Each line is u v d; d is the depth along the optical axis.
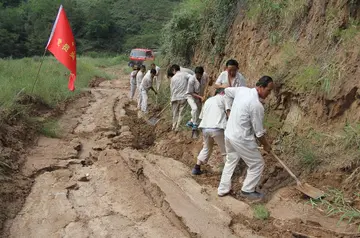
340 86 5.58
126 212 5.26
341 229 4.45
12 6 60.94
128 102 15.27
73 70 9.35
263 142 5.26
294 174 5.60
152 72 12.04
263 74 7.45
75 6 59.25
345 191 4.91
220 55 10.20
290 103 6.58
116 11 61.91
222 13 10.62
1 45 43.88
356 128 5.21
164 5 64.00
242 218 4.98
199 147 7.67
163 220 5.04
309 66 6.35
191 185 6.03
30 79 12.03
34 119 8.96
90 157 7.51
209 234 4.59
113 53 52.75
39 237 4.58
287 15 7.44
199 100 8.76
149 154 7.65
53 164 6.85
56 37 9.16
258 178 5.41
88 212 5.25
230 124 5.41
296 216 4.83
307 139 5.87
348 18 6.01
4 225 4.81
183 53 13.38
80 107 12.91
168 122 9.91
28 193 5.76
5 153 6.58
